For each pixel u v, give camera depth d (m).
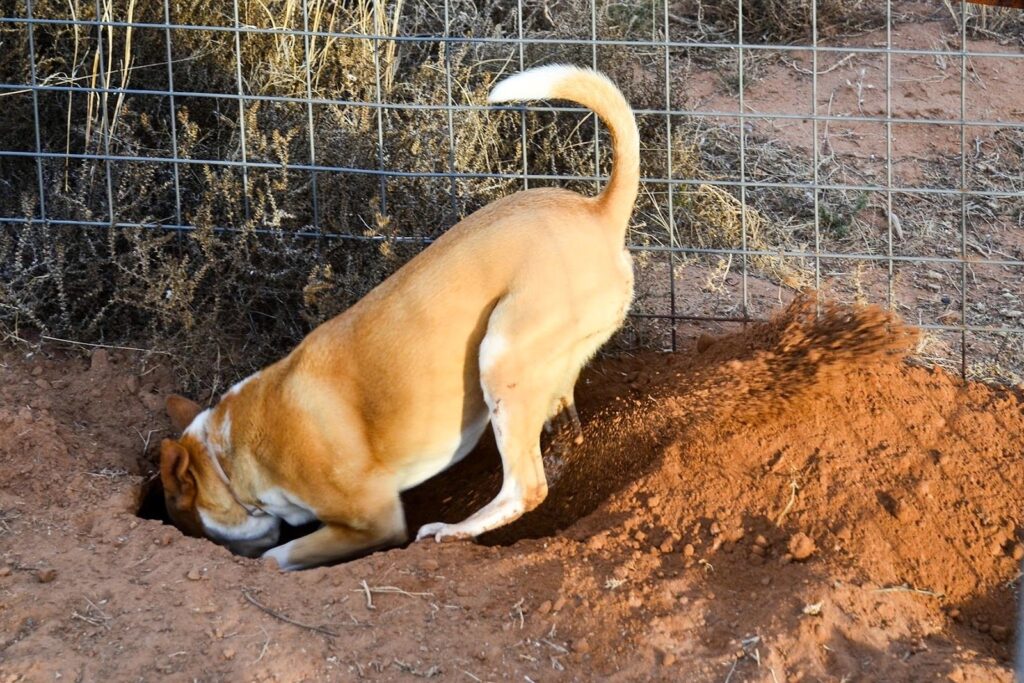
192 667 3.52
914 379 3.94
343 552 3.84
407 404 3.78
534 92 3.77
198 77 4.39
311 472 3.80
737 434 3.84
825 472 3.79
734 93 4.91
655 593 3.63
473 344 3.77
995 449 3.85
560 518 3.91
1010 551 3.74
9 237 4.19
